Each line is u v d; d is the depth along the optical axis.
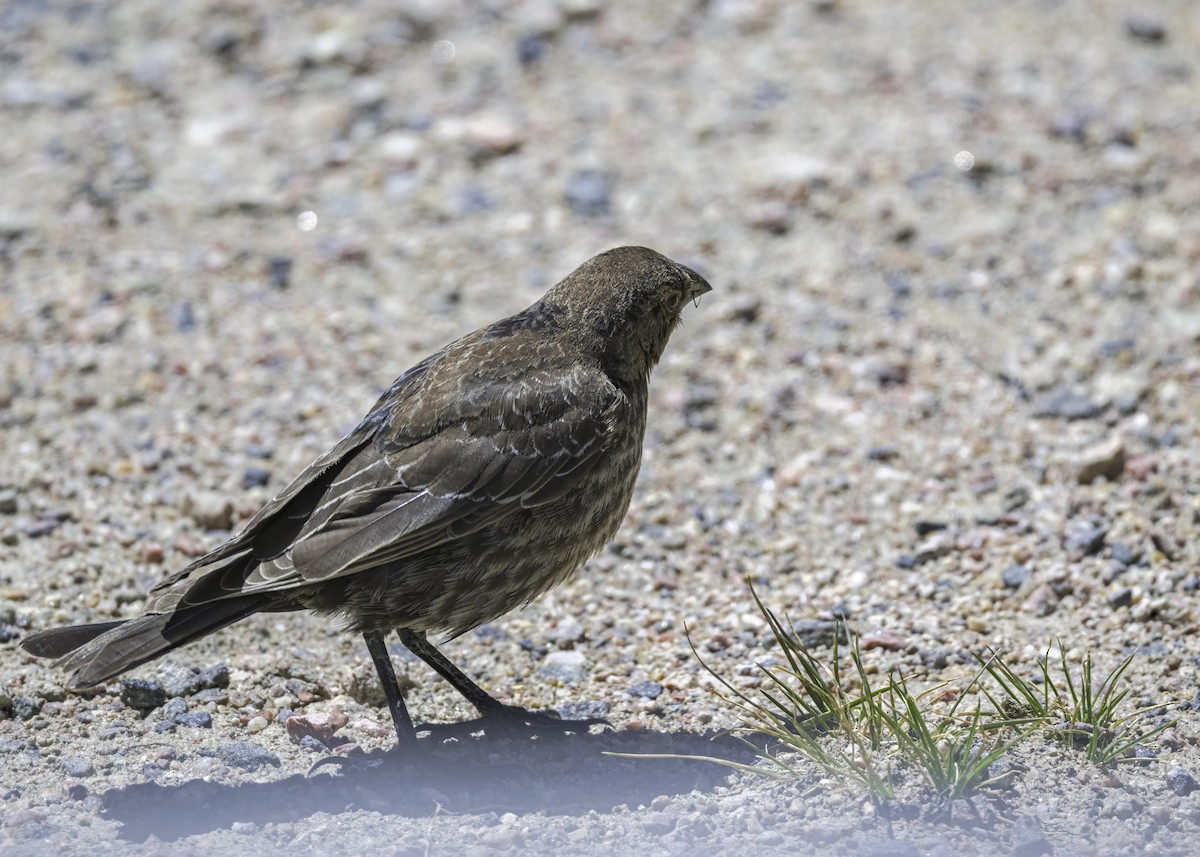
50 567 10.18
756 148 15.72
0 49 17.17
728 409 12.25
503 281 13.90
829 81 16.78
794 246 14.27
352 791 7.89
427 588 8.23
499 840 7.32
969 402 12.12
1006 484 11.14
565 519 8.54
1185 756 8.05
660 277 9.05
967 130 15.81
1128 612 9.63
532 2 18.17
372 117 16.22
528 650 9.68
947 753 7.70
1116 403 11.85
